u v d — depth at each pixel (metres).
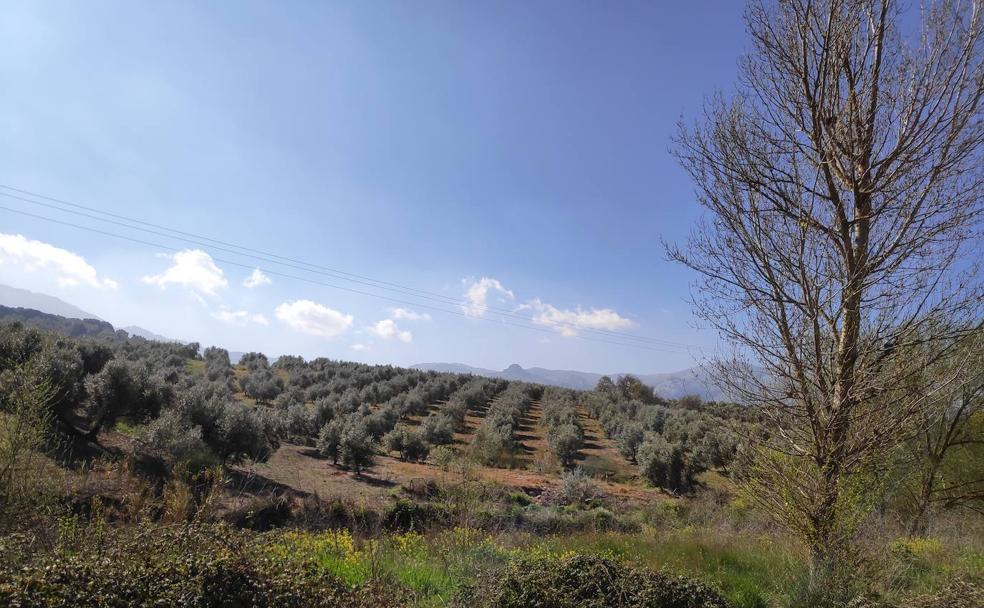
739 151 7.23
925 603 5.12
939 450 12.80
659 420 45.81
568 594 4.55
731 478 7.75
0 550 3.77
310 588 4.17
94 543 4.58
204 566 3.85
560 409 54.09
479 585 5.02
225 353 61.06
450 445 36.44
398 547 8.77
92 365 23.70
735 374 7.41
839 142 6.88
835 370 6.87
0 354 16.17
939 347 6.48
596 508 19.59
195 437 17.33
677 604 4.68
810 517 6.54
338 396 43.88
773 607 6.32
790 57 7.07
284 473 20.80
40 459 9.02
